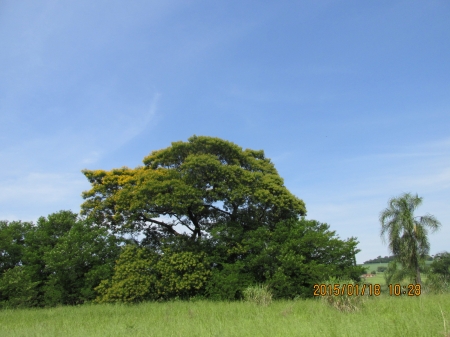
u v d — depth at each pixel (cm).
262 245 2208
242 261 2244
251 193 2220
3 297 2298
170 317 1334
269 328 978
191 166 2150
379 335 840
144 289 2066
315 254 2238
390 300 1488
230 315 1312
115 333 1020
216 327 1027
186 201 2103
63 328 1180
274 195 2320
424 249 2298
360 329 888
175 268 2097
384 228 2373
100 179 2655
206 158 2170
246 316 1289
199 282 2109
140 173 2430
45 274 2508
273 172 2622
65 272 2355
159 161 2473
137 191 2177
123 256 2220
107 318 1395
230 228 2248
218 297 2038
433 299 1478
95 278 2306
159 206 2159
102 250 2453
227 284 2056
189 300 2089
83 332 1071
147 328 1073
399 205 2364
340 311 1270
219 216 2472
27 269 2412
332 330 877
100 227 2573
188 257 2106
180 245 2234
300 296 2025
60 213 2622
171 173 2211
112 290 2100
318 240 2169
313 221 2319
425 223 2317
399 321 961
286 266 2083
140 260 2169
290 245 2148
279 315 1272
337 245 2209
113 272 2325
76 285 2414
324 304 1372
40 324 1273
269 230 2323
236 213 2433
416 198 2353
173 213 2369
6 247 2453
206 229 2409
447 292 2155
